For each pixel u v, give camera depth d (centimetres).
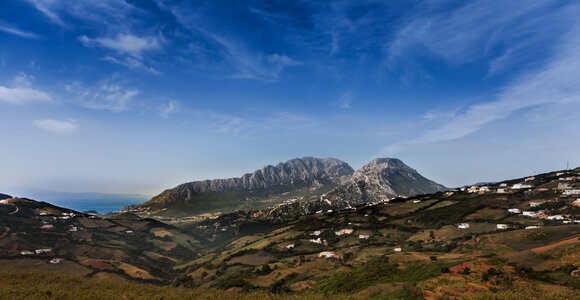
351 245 19250
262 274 15412
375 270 10419
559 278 6912
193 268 19388
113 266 18212
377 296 7425
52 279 8719
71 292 6850
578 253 7506
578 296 5875
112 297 6688
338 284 10725
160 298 6912
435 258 10425
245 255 19925
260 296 7675
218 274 17188
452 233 17612
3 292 6519
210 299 7181
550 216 17788
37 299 6194
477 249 12325
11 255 17075
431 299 6544
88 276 15938
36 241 19800
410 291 6956
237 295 7788
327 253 16938
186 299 7019
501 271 7481
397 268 10069
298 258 17338
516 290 6481
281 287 12912
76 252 19762
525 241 11950
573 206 18800
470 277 7481
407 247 16225
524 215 18912
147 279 17200
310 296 7612
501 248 11806
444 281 7362
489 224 18225
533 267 7550
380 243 18425
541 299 5866
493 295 6156
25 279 8425
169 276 19212
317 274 13838
